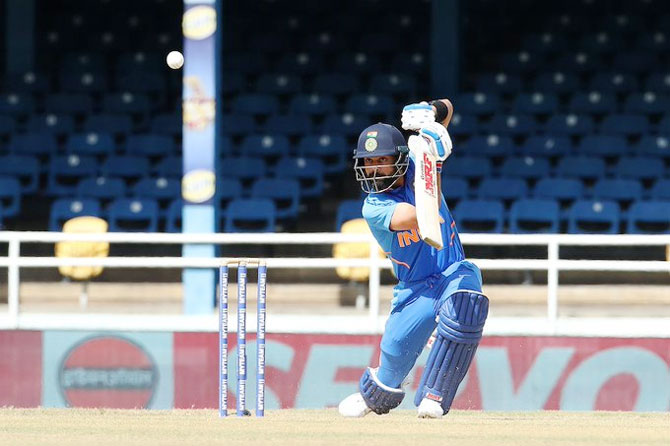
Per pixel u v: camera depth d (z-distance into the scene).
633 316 46.69
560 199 59.25
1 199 60.41
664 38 72.44
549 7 75.44
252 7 76.62
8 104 68.69
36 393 42.59
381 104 66.81
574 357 41.00
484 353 41.22
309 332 41.75
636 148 63.44
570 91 69.12
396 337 24.86
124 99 68.38
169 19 76.00
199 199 46.66
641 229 56.53
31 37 72.94
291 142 66.50
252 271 52.84
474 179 61.91
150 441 19.48
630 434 21.03
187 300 45.38
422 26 75.19
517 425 22.92
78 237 40.59
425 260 24.27
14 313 42.47
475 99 67.00
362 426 22.38
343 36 74.12
